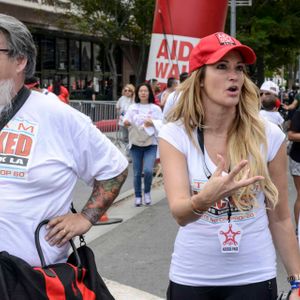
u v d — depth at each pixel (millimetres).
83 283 2469
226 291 2797
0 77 2447
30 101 2508
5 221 2408
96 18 23438
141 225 7762
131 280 5520
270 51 24109
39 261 2463
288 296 2844
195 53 2832
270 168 2879
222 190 2432
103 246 6730
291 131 6660
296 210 6844
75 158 2611
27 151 2445
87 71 33000
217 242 2754
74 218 2594
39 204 2473
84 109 17312
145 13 23500
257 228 2783
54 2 24812
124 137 15227
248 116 2818
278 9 22562
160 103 11711
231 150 2779
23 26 2492
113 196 2691
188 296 2822
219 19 11789
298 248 2930
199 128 2838
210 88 2783
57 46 30141
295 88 33875
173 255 2916
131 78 37000
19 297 2279
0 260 2309
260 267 2789
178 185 2752
